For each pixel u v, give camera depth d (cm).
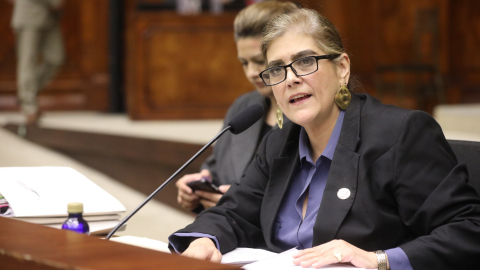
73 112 3012
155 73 2269
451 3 2439
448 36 2442
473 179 515
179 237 516
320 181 524
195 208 786
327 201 488
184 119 2284
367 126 503
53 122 2450
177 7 2333
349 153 495
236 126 549
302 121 506
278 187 550
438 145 480
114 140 1867
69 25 3005
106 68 3045
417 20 2452
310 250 443
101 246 350
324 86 506
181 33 2259
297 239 516
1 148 2053
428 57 2430
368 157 485
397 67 2283
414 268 436
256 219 575
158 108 2275
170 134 1838
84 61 3030
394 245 480
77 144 2042
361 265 432
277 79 514
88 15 3016
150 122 2267
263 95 761
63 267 304
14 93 2927
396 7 2533
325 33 510
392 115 497
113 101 2977
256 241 569
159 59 2266
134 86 2266
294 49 504
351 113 515
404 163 473
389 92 2498
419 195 466
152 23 2253
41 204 499
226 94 2294
